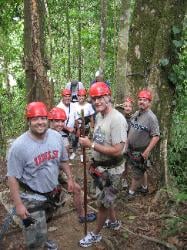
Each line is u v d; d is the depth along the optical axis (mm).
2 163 7000
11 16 10141
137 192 6086
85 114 7840
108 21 13148
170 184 5961
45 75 6781
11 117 10148
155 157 6285
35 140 3799
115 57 12641
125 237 4898
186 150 6805
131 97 6551
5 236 4867
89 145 4203
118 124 4121
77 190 5039
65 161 4195
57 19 14312
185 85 6680
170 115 6512
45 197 3932
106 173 4332
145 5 6406
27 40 6879
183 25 6332
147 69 6445
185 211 5387
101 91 4125
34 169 3803
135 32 6520
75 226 5254
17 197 3740
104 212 4492
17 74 12430
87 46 14602
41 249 3945
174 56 6348
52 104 6961
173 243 4734
